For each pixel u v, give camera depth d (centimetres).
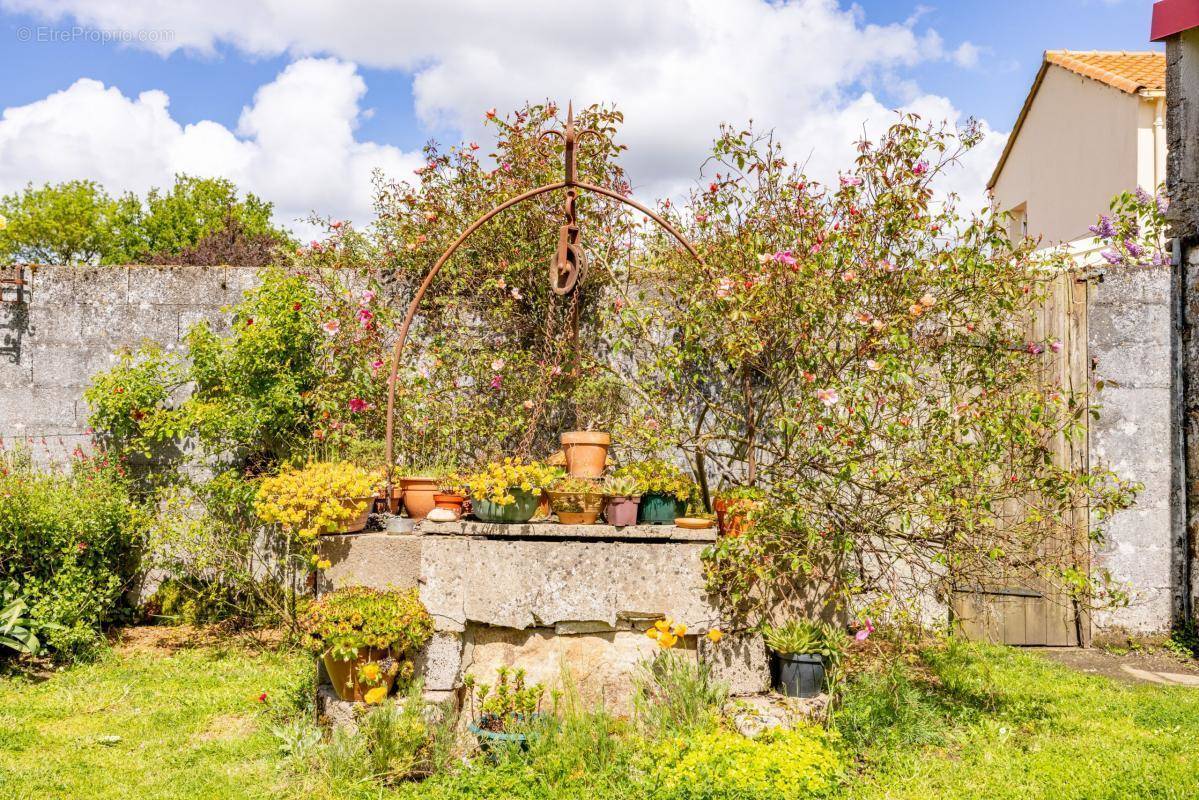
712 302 438
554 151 562
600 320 564
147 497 572
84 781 321
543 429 573
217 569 559
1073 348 557
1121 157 948
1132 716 396
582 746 330
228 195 2261
